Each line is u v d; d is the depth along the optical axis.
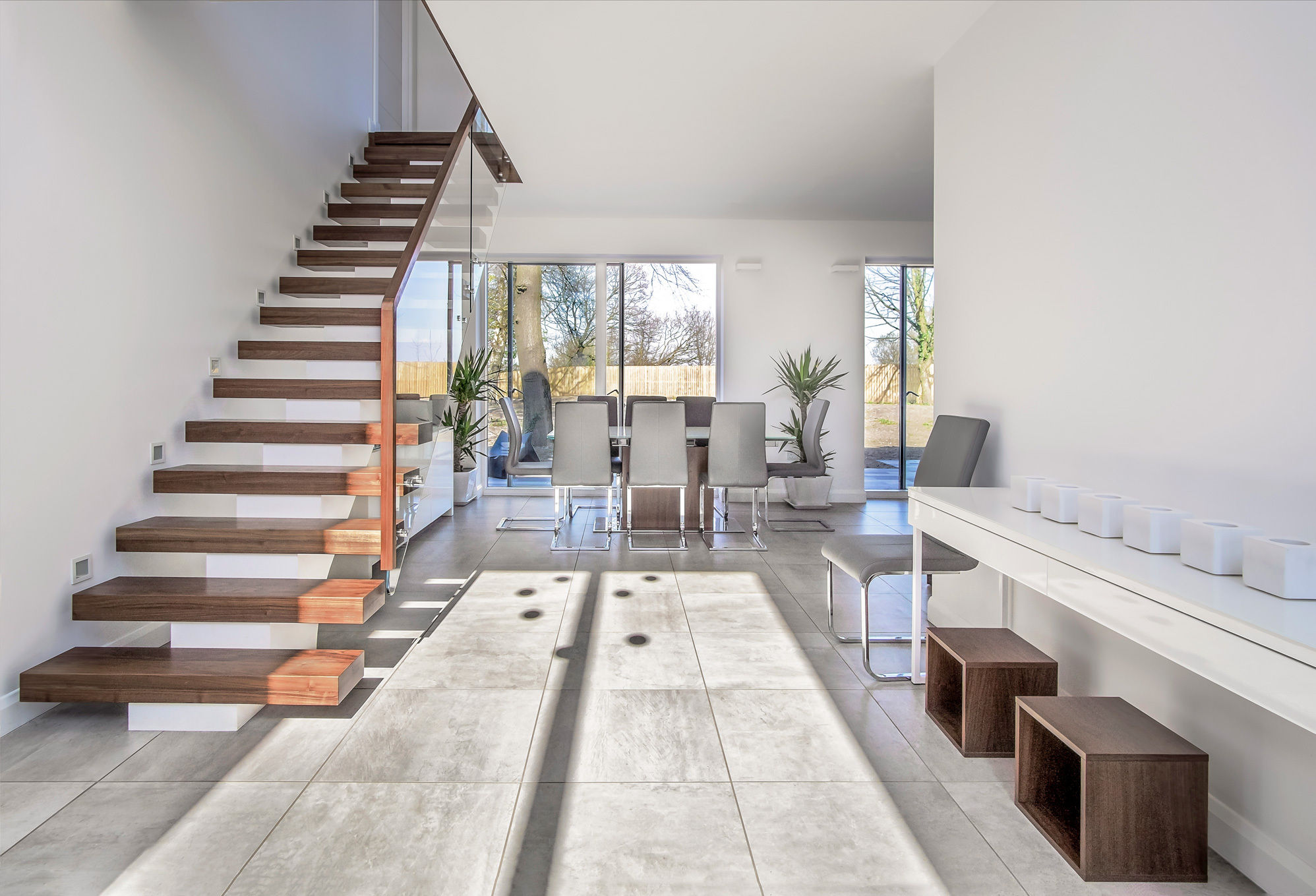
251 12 4.40
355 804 2.06
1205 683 1.93
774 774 2.23
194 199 3.78
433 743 2.42
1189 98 2.06
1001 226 3.16
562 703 2.73
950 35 3.57
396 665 3.11
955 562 2.97
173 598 2.74
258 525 3.12
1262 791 1.75
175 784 2.16
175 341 3.58
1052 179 2.76
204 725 2.51
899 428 7.92
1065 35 2.67
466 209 4.92
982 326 3.32
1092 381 2.52
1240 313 1.90
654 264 7.86
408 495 3.40
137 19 3.32
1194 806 1.73
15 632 2.57
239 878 1.73
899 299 7.86
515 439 6.07
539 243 7.66
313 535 3.03
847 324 7.70
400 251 4.89
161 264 3.47
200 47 3.84
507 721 2.58
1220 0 1.95
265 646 2.78
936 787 2.16
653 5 3.37
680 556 5.11
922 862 1.80
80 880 1.72
